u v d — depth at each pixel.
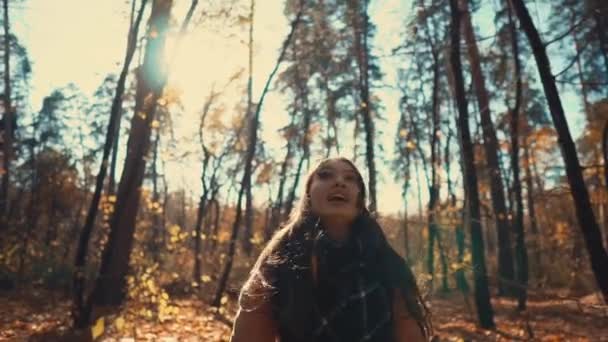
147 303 8.38
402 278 1.78
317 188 1.88
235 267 15.05
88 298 8.60
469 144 10.97
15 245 15.22
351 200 1.86
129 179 9.41
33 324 9.37
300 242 1.76
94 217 9.09
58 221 20.55
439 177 11.43
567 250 17.94
